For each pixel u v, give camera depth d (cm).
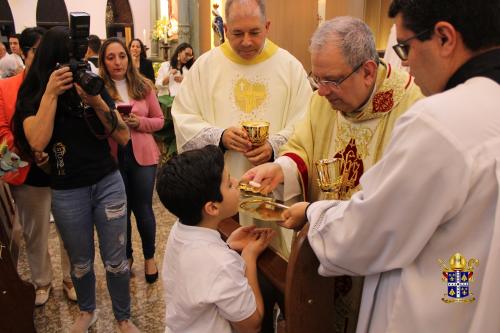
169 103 436
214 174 121
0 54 553
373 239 88
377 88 134
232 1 184
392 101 133
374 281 97
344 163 147
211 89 205
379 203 85
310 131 159
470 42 83
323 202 106
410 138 81
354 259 92
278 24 481
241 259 125
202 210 122
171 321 131
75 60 177
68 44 179
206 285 116
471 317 84
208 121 207
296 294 107
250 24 182
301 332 111
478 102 80
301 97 204
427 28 85
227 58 205
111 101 201
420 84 94
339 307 137
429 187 79
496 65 82
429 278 86
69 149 186
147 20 1105
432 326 85
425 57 88
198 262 118
